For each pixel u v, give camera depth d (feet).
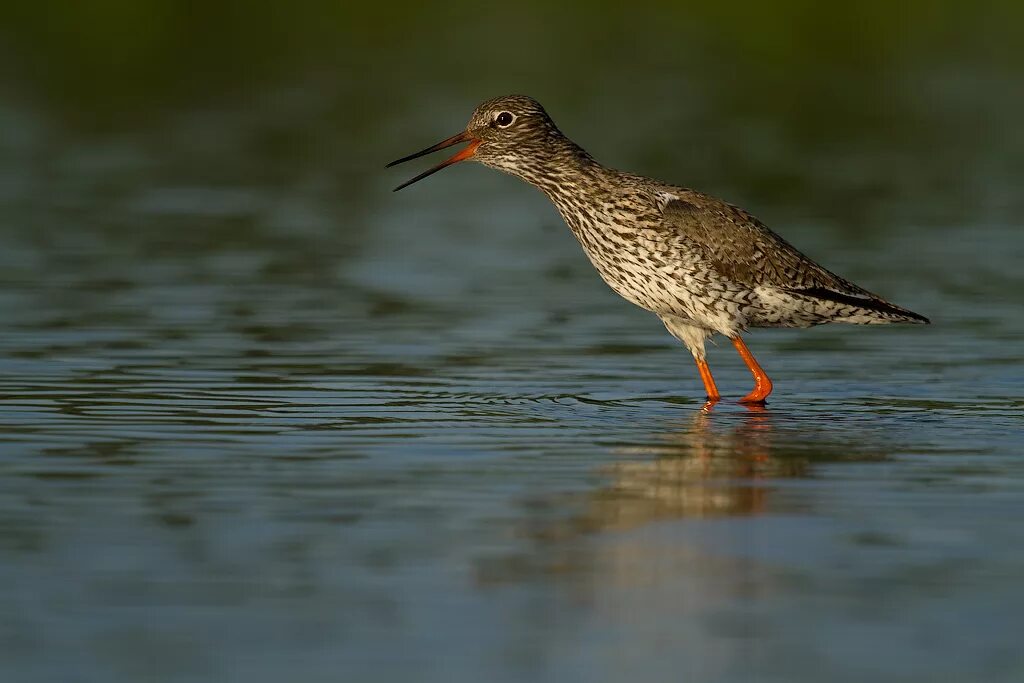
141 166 101.09
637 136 108.99
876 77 136.87
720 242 52.70
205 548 34.42
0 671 27.86
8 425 46.03
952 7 161.99
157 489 39.17
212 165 102.06
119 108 120.88
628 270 54.13
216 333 60.70
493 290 70.54
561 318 65.36
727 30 156.15
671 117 117.19
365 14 159.43
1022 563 33.45
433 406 49.98
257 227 84.17
